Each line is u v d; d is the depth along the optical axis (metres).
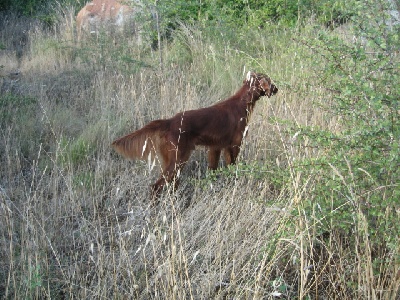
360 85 3.09
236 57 7.36
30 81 7.57
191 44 7.86
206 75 7.06
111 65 7.46
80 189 4.62
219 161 5.28
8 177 4.93
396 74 3.21
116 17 9.12
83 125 5.93
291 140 3.33
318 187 3.30
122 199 4.61
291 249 3.48
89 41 8.55
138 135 4.51
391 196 3.02
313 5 8.20
